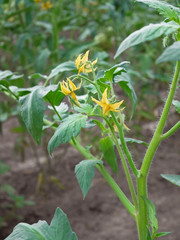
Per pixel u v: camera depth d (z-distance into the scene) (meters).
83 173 0.43
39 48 1.35
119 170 1.28
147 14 1.27
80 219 1.08
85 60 0.45
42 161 1.37
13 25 1.21
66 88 0.43
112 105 0.42
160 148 1.41
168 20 0.41
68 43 1.21
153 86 1.56
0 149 1.47
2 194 1.21
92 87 0.48
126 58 1.39
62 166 1.33
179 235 0.98
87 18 1.23
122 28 1.23
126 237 0.99
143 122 1.52
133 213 0.46
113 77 0.46
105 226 1.04
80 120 0.43
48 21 1.36
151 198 1.15
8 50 1.28
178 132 1.49
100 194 1.18
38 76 0.55
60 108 0.50
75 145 0.51
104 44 1.21
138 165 1.24
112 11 1.13
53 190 1.22
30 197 1.19
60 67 0.52
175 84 0.42
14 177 1.28
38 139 0.43
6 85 0.51
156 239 0.93
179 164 1.31
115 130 0.47
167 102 0.43
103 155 0.50
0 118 1.10
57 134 0.42
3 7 1.31
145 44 1.34
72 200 1.16
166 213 1.08
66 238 0.45
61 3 1.11
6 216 1.09
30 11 1.13
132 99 0.48
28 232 0.45
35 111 0.43
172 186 1.21
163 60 0.33
